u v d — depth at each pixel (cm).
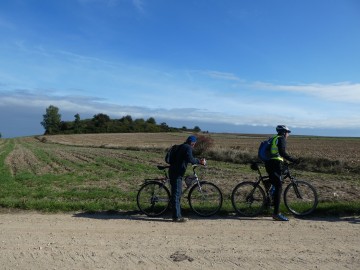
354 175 2223
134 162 2947
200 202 987
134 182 1703
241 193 1184
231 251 645
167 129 14350
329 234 761
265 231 784
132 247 664
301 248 665
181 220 875
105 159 3234
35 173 2209
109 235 743
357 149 5353
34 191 1361
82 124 13588
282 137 936
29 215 920
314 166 2572
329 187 1566
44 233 749
